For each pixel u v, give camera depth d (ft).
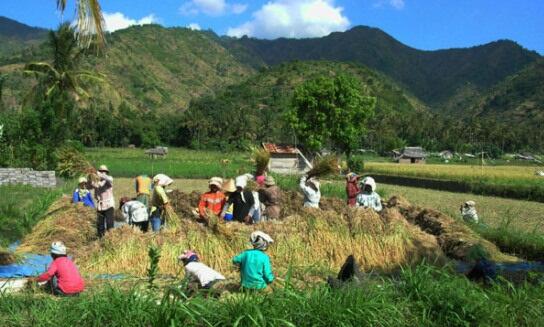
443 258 39.50
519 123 654.94
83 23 28.48
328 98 208.54
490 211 80.74
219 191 42.09
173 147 395.55
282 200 55.01
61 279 27.09
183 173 146.61
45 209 53.16
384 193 89.81
